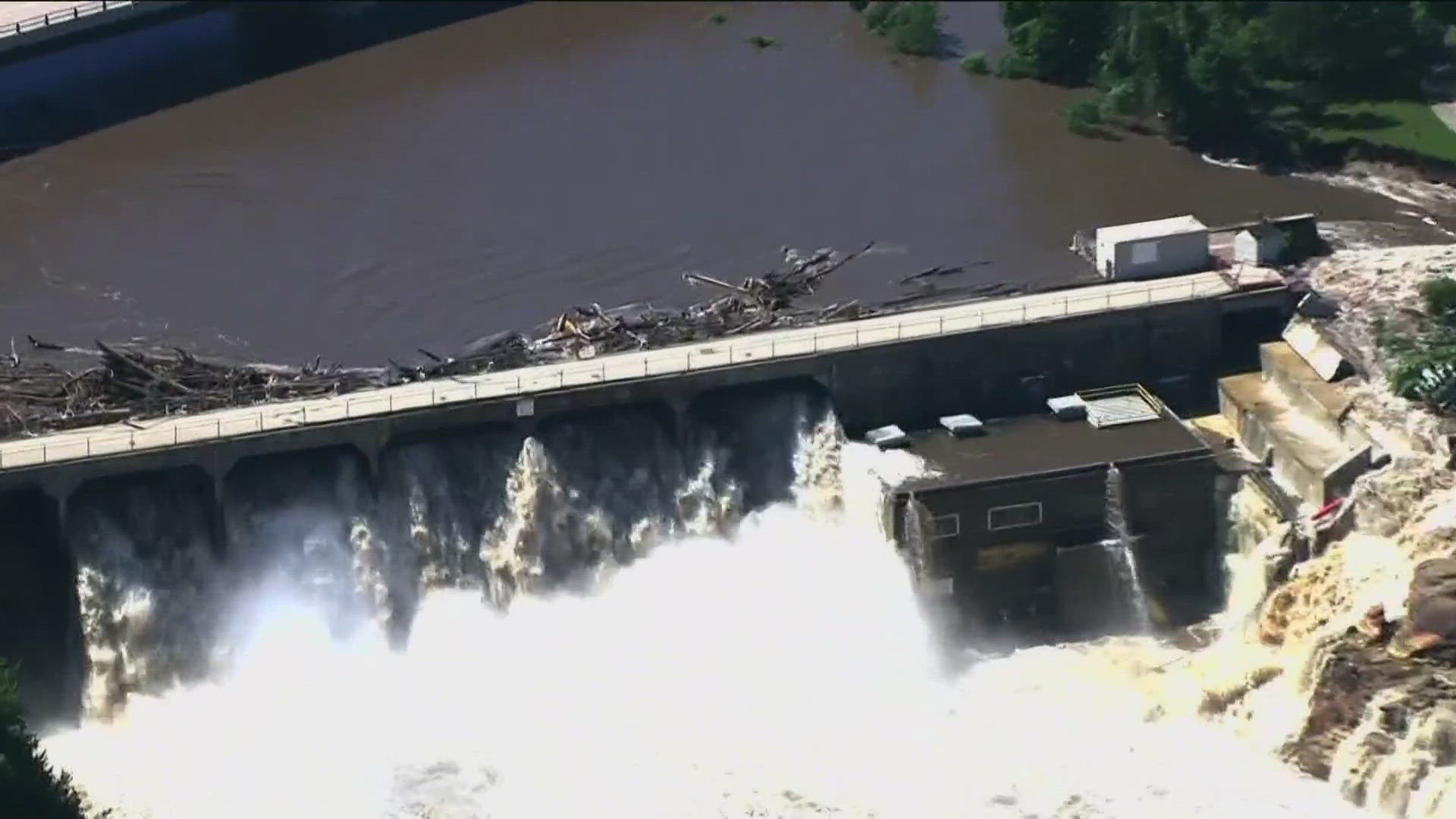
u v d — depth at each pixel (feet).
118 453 552.00
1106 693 542.98
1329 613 531.91
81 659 547.08
